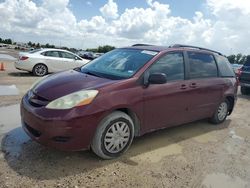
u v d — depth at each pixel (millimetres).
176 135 5527
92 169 3789
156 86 4559
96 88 3912
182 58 5262
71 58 14516
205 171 4070
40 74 13477
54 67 13836
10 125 5254
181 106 5109
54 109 3652
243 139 5699
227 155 4754
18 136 4703
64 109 3633
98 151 3945
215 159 4531
